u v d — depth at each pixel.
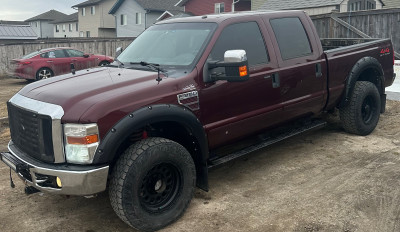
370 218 3.75
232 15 4.59
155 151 3.46
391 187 4.40
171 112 3.61
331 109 6.07
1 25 25.50
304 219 3.77
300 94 5.01
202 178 4.11
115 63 4.67
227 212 3.96
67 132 3.25
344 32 11.42
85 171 3.19
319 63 5.22
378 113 6.29
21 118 3.64
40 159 3.44
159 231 3.62
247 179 4.78
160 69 4.10
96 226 3.79
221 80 4.09
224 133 4.22
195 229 3.66
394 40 11.88
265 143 4.75
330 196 4.23
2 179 4.96
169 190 3.73
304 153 5.60
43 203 4.31
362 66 5.84
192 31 4.46
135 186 3.38
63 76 4.24
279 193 4.36
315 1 21.94
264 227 3.66
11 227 3.80
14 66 15.73
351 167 5.03
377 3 24.08
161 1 40.97
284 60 4.79
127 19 41.94
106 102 3.32
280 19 4.98
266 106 4.60
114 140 3.27
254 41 4.57
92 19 49.94
